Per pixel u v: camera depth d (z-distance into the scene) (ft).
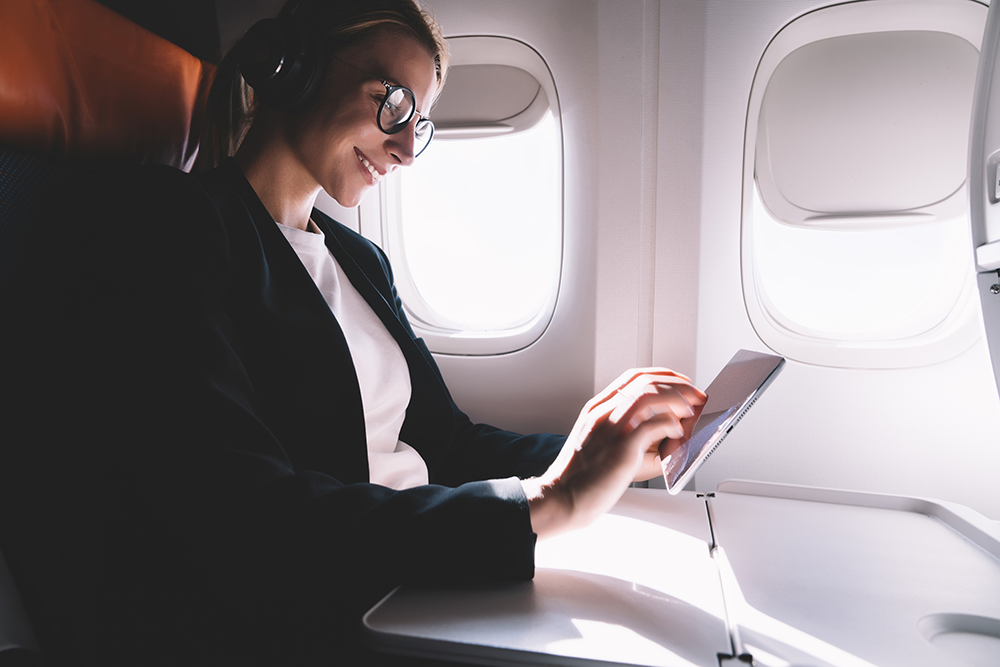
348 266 3.43
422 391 3.51
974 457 4.02
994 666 1.76
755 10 3.94
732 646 1.74
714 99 4.07
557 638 1.74
